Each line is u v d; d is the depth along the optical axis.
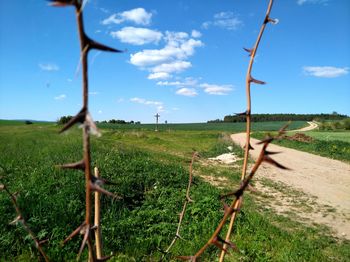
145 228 6.53
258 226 7.46
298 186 13.45
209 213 7.40
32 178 8.45
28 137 23.16
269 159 1.00
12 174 9.52
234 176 14.57
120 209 7.27
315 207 10.31
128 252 5.50
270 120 129.25
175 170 12.30
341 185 14.18
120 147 18.25
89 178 0.88
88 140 0.84
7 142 19.70
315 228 8.25
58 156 13.05
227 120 132.75
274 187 12.88
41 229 5.44
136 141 34.56
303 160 22.47
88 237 0.94
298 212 9.66
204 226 6.78
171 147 29.78
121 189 8.45
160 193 9.05
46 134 25.47
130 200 8.34
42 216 5.78
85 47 0.75
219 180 13.65
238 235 6.64
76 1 0.74
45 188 7.48
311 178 15.57
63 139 20.64
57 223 5.61
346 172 17.86
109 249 5.49
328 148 28.31
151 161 13.53
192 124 119.38
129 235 6.05
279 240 6.79
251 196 11.17
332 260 6.36
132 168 11.09
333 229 8.27
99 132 0.76
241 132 72.56
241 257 5.78
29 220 5.52
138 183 9.58
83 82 0.76
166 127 99.44
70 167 0.86
